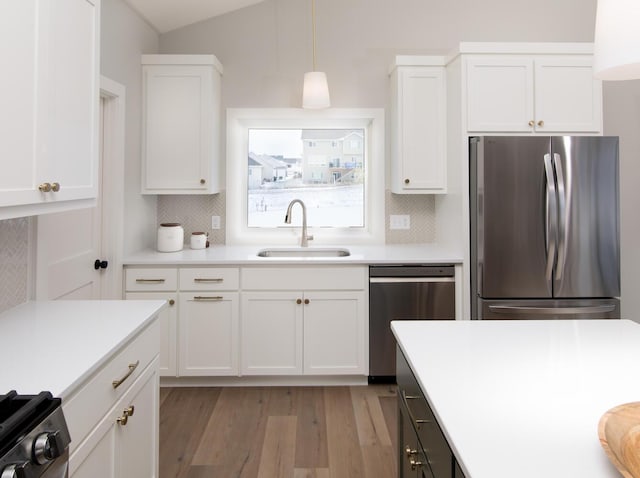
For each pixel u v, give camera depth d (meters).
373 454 2.47
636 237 3.92
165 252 3.53
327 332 3.30
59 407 1.10
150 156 3.56
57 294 2.49
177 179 3.57
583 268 3.01
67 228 2.61
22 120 1.44
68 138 1.72
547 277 3.03
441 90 3.62
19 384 1.21
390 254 3.43
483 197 3.04
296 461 2.40
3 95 1.35
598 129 3.26
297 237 4.03
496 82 3.24
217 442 2.58
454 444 0.93
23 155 1.45
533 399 1.13
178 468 2.33
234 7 3.81
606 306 3.01
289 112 3.92
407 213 3.99
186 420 2.84
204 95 3.54
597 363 1.36
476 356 1.43
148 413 1.86
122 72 3.19
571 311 3.00
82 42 1.82
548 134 3.26
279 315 3.28
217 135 3.79
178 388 3.32
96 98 1.94
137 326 1.70
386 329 3.29
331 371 3.30
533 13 3.95
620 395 1.15
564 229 2.99
